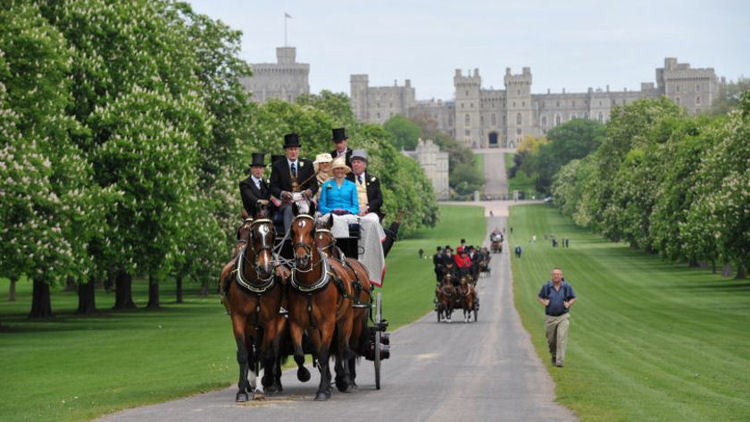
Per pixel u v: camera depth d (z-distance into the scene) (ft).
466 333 260.01
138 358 192.65
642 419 100.53
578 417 100.89
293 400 113.70
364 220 124.36
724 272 587.68
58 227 269.44
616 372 160.35
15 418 106.11
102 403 116.37
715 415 106.83
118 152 306.35
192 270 363.15
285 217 116.16
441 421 96.53
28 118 274.57
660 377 154.10
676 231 560.61
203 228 353.72
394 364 173.37
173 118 332.60
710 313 349.61
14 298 483.51
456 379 144.25
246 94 415.23
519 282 565.12
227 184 388.98
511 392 125.49
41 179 264.93
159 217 316.81
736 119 430.61
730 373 164.04
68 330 277.44
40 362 186.09
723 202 392.68
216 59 411.54
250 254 109.91
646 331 271.69
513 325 293.64
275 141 463.42
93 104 315.78
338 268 114.93
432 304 417.28
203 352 204.85
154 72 330.75
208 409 105.40
